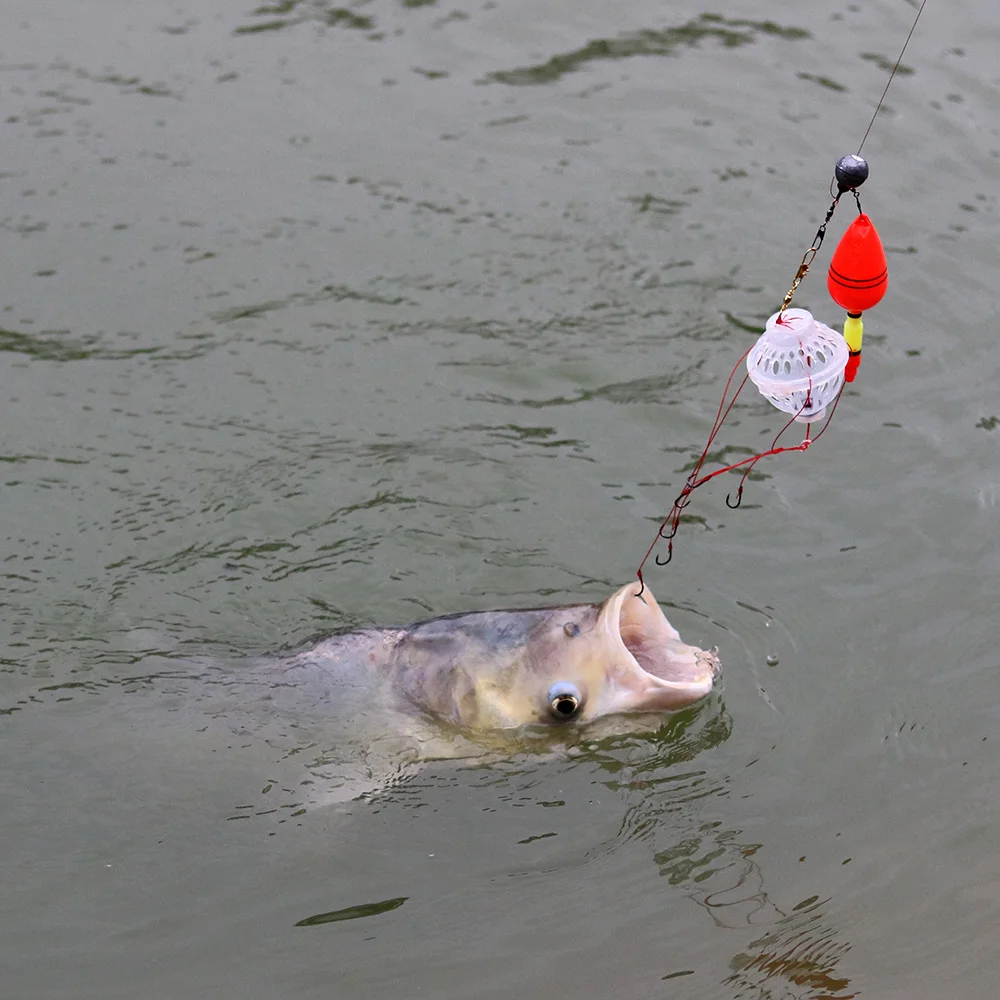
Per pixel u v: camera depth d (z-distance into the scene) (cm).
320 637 929
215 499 1116
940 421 1166
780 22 1694
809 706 918
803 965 745
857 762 877
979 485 1096
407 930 779
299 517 1100
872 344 1256
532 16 1722
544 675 845
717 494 1102
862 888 793
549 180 1481
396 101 1594
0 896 806
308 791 862
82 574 1043
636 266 1369
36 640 979
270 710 894
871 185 1443
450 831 839
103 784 874
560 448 1162
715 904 787
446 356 1265
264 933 781
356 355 1267
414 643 882
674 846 824
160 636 980
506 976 748
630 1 1744
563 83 1612
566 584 1030
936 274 1325
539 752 864
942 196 1423
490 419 1195
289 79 1627
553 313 1312
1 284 1344
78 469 1142
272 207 1448
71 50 1667
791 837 827
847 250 764
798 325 762
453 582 1035
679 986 737
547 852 824
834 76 1603
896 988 734
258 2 1739
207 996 745
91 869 823
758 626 980
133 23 1717
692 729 898
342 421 1194
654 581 1024
